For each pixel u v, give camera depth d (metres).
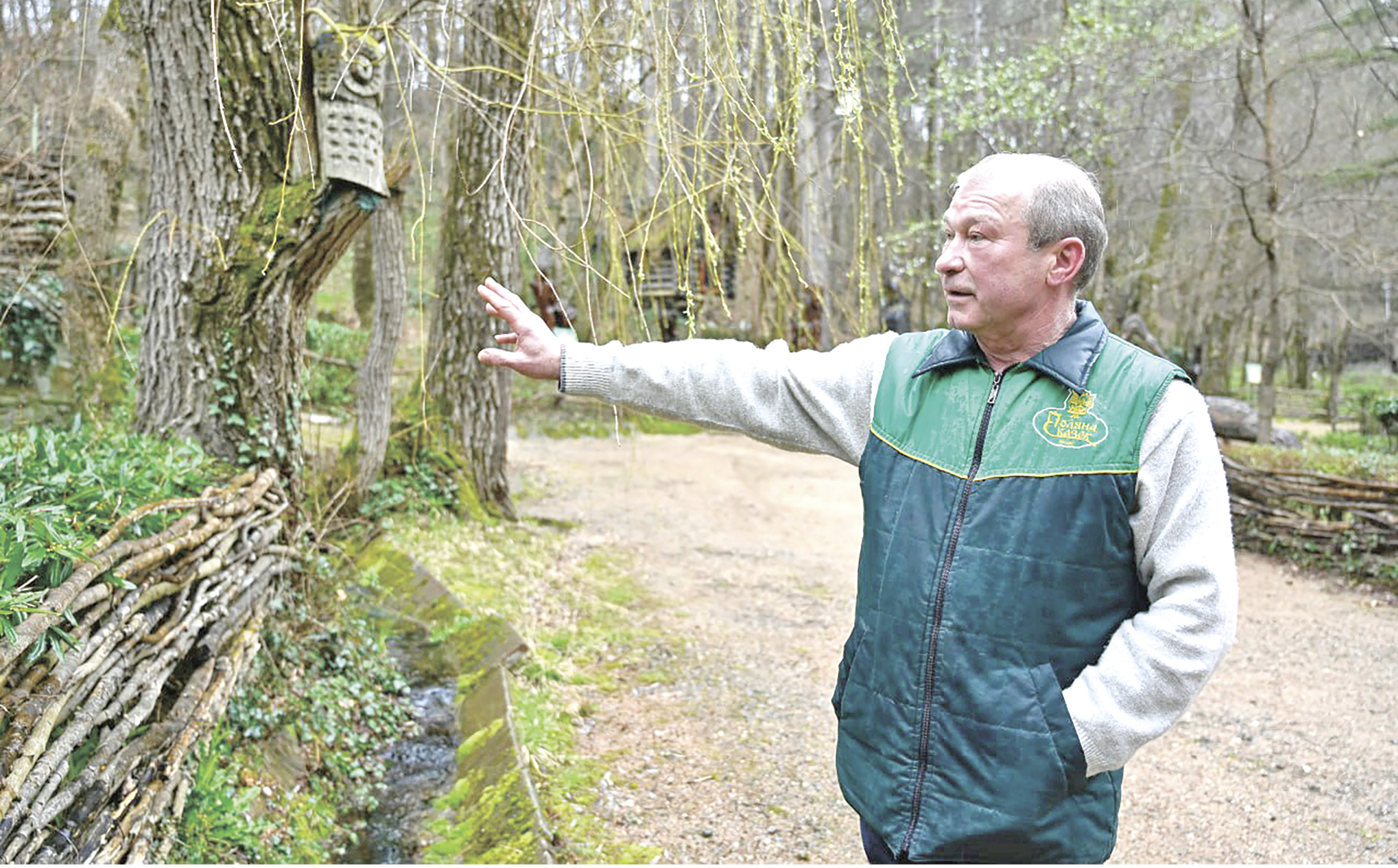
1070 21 9.21
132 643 2.51
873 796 1.55
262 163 3.76
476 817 3.47
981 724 1.45
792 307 4.12
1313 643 5.38
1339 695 4.66
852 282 2.70
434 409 7.91
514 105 2.68
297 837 3.19
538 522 8.15
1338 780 3.81
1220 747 4.13
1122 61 9.65
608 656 5.21
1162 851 3.33
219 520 3.23
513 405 13.40
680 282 2.43
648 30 2.98
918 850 1.48
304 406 6.70
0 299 7.07
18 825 1.88
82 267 6.87
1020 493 1.47
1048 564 1.44
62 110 6.99
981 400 1.54
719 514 9.09
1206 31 9.11
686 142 2.72
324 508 5.32
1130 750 1.41
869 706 1.56
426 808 3.66
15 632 1.96
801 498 9.95
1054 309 1.53
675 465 11.41
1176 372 1.46
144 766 2.51
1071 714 1.41
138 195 8.83
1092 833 1.47
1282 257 11.33
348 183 3.70
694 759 4.04
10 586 2.08
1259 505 7.32
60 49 6.93
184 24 3.60
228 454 3.93
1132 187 13.41
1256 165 11.76
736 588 6.73
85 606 2.28
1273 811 3.59
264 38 3.62
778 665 5.21
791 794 3.75
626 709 4.54
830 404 1.67
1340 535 6.72
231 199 3.77
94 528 2.65
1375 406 13.36
